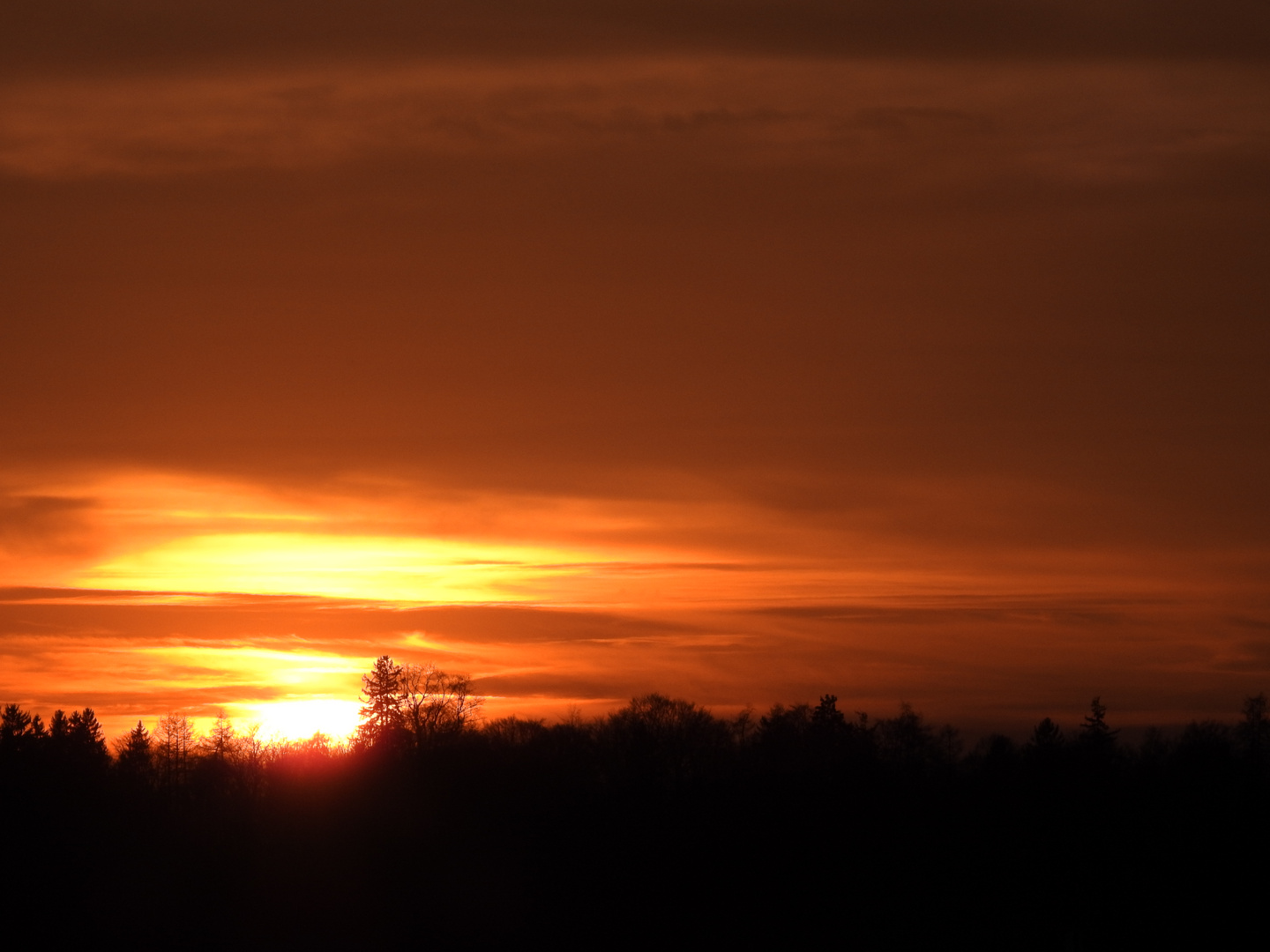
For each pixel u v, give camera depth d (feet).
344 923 389.39
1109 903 379.76
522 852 415.64
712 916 382.42
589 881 398.21
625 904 388.37
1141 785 451.53
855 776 457.27
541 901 393.50
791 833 415.64
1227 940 362.74
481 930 383.04
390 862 413.39
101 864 421.59
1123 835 410.72
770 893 389.39
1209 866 393.29
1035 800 432.66
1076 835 410.11
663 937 375.25
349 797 461.37
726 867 400.47
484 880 403.34
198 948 376.89
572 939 377.30
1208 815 422.00
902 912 378.12
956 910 378.53
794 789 452.35
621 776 471.62
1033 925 371.56
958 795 441.68
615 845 413.39
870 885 389.39
